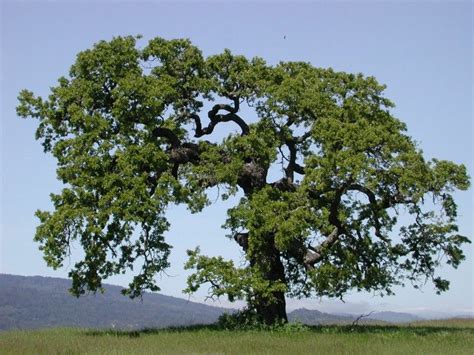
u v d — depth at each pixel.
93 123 30.92
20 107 32.06
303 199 31.92
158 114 32.00
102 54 31.91
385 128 31.88
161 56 33.97
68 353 20.38
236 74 35.56
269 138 33.16
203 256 31.19
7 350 21.09
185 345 23.03
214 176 33.41
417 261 34.22
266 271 32.38
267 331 29.84
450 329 32.28
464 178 31.30
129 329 33.25
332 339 25.50
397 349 21.98
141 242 31.83
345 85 33.88
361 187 32.34
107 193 29.98
